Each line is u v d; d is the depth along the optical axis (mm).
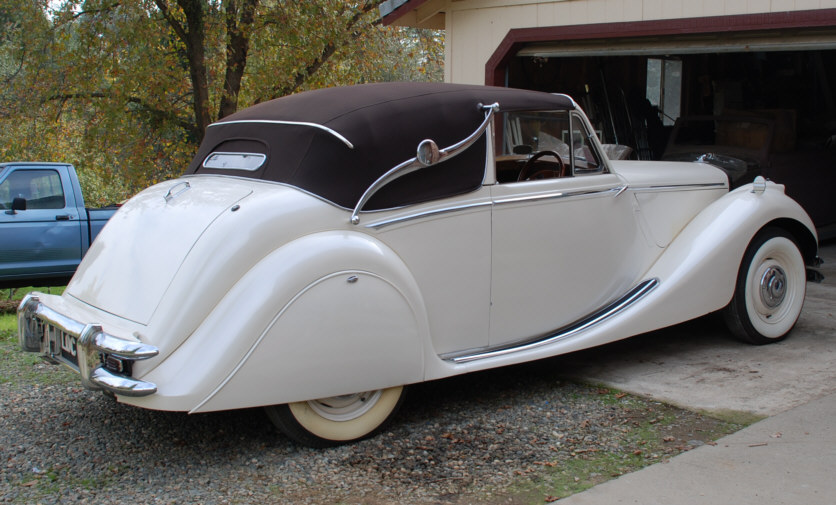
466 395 4277
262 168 3713
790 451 3291
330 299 3330
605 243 4461
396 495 3088
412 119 3707
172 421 4000
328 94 3934
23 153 16016
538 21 9117
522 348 4035
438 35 20406
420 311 3623
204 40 16672
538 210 4117
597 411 3947
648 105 11094
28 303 3795
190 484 3240
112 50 14633
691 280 4578
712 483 3033
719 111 11242
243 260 3252
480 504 2979
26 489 3199
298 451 3562
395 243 3629
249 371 3182
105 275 3641
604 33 8500
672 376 4438
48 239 8453
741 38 7578
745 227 4758
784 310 5051
